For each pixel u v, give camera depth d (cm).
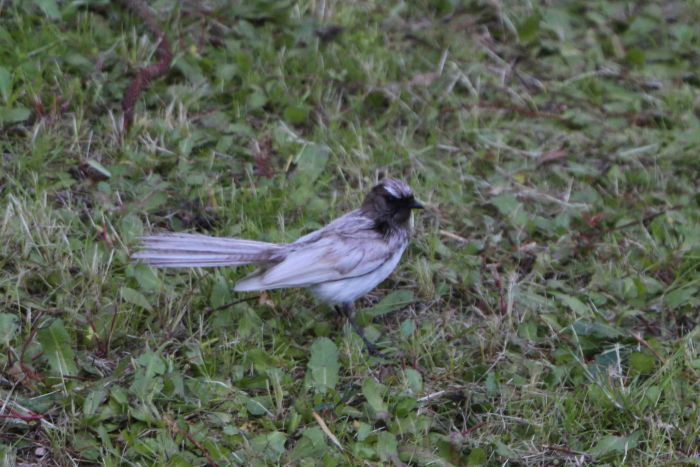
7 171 1230
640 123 1516
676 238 1301
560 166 1409
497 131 1450
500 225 1288
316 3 1599
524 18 1661
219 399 989
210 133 1354
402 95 1469
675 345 1113
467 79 1523
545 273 1227
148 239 1073
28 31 1412
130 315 1071
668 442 994
